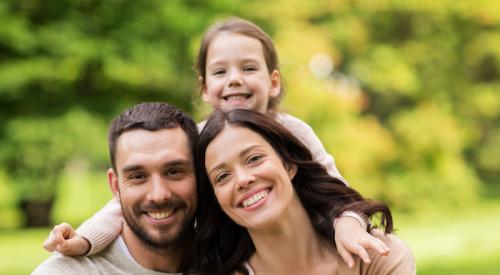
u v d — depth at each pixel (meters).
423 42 16.77
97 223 2.83
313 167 2.80
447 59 17.22
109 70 11.86
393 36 17.05
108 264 2.80
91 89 12.91
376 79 16.12
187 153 2.75
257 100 3.71
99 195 17.89
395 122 16.25
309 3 14.27
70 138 12.17
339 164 13.20
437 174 16.08
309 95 12.31
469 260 9.98
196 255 2.82
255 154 2.59
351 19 15.73
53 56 12.07
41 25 12.38
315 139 3.49
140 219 2.74
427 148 15.90
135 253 2.83
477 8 15.96
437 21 16.59
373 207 2.75
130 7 12.20
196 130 2.84
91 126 12.29
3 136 12.41
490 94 17.92
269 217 2.57
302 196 2.81
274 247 2.70
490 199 21.55
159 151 2.70
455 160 16.69
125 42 12.05
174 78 12.56
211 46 3.82
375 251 2.62
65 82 12.30
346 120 13.20
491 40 16.95
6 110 12.68
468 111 18.12
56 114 12.48
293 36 12.49
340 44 15.91
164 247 2.77
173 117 2.78
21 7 12.30
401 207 16.27
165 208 2.72
